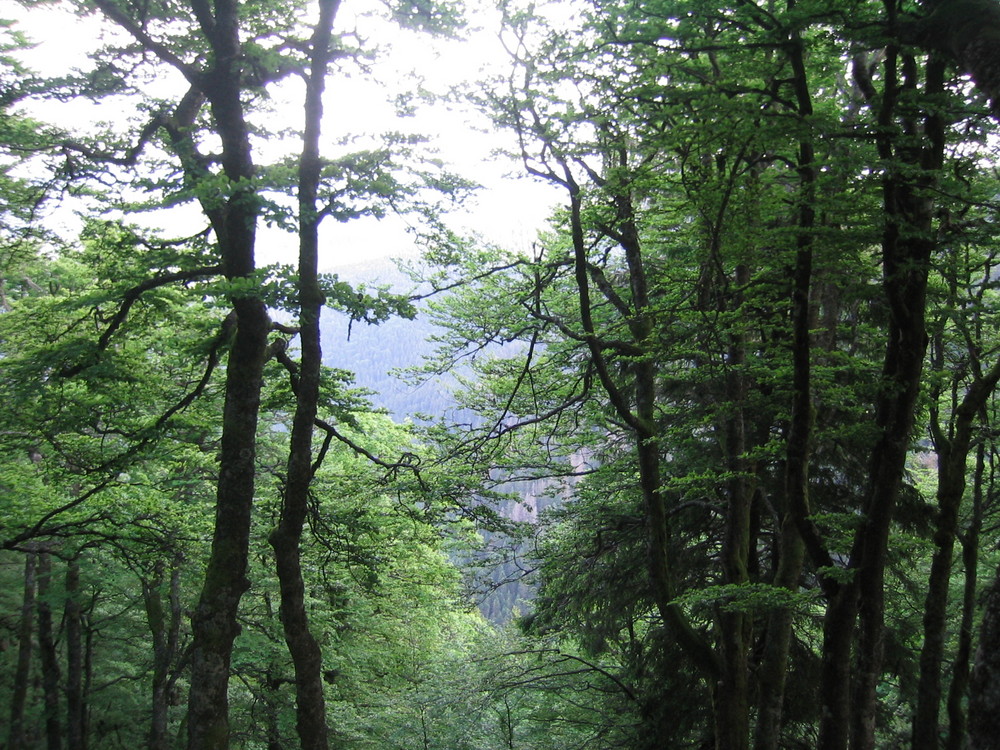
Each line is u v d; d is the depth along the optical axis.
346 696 21.92
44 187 11.74
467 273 14.77
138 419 14.38
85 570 17.41
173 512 14.75
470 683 16.81
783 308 10.43
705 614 14.21
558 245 15.09
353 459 19.16
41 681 21.56
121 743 21.00
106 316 13.89
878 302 11.23
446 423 15.73
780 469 13.02
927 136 6.91
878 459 7.46
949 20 5.36
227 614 10.49
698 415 13.38
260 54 10.65
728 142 7.60
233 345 11.08
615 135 10.72
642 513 14.39
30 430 12.92
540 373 15.16
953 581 15.90
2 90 10.91
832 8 6.51
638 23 8.22
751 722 13.83
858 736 7.32
